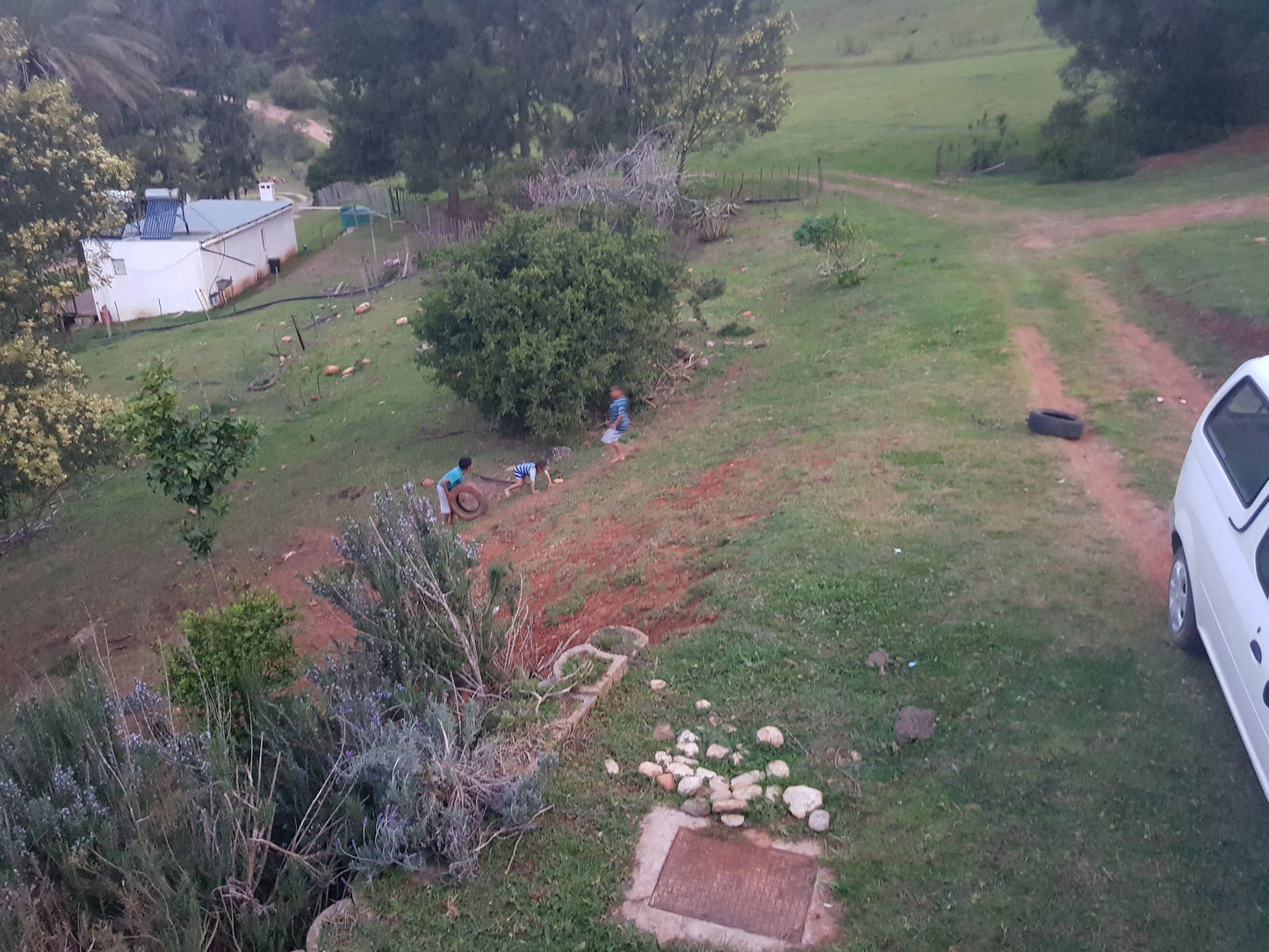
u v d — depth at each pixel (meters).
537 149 41.84
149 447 11.39
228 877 5.35
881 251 24.45
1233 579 5.86
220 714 6.57
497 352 16.31
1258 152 30.94
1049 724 6.18
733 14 36.06
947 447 11.48
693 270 27.22
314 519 15.83
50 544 17.73
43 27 42.62
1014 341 15.73
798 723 6.55
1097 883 4.97
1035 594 7.71
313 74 54.44
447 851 5.52
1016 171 36.12
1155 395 12.62
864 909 4.98
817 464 11.73
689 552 10.02
